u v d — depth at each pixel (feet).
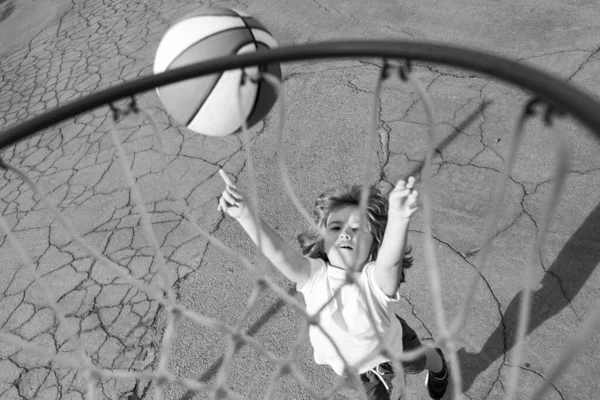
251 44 7.30
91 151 19.16
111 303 14.17
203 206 16.15
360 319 8.48
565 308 11.98
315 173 16.25
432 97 17.31
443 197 14.58
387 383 9.87
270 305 13.30
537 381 11.05
